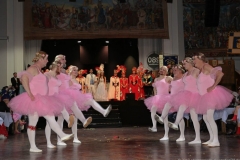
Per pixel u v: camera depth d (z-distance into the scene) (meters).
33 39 19.83
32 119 7.27
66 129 14.72
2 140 10.33
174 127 8.24
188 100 8.09
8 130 12.59
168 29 20.52
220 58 20.30
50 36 19.97
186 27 20.59
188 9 20.61
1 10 19.66
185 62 8.35
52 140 10.00
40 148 7.95
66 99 7.87
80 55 22.23
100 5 20.39
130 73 22.31
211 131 8.09
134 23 20.44
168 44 20.59
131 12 20.44
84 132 12.75
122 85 19.38
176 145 8.06
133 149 7.43
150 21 20.47
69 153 6.99
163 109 9.19
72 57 22.31
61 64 8.40
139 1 20.50
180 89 9.10
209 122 7.71
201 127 12.12
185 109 8.22
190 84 8.16
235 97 11.66
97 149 7.54
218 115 10.88
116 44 22.47
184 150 7.14
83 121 8.49
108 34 20.33
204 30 20.50
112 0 20.45
